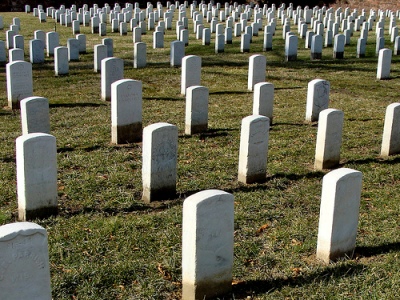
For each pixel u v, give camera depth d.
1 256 5.16
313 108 13.82
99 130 12.88
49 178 8.27
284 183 9.93
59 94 16.50
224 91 17.48
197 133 12.79
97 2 50.59
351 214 7.17
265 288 6.61
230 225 6.31
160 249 7.43
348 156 11.48
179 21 33.53
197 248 6.10
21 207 8.25
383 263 7.13
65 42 28.48
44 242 5.37
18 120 13.66
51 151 8.20
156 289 6.55
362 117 14.63
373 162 11.16
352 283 6.67
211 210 6.11
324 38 29.73
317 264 7.14
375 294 6.43
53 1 49.62
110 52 21.77
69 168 10.38
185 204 6.13
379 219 8.52
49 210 8.38
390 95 17.44
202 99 12.65
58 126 13.16
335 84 18.91
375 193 9.57
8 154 11.02
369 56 24.72
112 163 10.69
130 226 8.02
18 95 14.69
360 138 12.72
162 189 9.08
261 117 9.69
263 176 10.02
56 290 6.41
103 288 6.53
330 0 51.19
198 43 28.41
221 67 21.53
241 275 6.89
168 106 15.40
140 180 9.86
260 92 13.27
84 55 23.92
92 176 9.93
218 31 28.41
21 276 5.30
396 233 8.04
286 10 44.25
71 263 7.00
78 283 6.59
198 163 10.74
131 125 12.03
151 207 8.82
